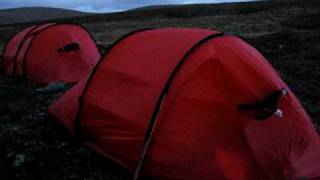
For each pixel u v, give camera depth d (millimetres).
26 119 3590
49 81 4902
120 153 2629
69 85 4789
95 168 2686
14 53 5383
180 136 2363
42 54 5027
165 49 2625
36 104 4082
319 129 3191
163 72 2514
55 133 3211
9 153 2879
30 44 5117
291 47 7668
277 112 2420
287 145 2385
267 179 2248
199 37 2600
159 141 2408
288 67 5848
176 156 2355
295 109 2580
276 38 9055
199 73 2426
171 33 2748
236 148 2283
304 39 8539
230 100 2365
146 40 2791
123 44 2869
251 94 2383
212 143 2305
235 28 12812
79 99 2920
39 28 5422
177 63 2482
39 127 3361
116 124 2650
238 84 2395
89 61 5070
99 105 2766
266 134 2336
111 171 2654
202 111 2365
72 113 3092
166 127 2396
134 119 2533
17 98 4332
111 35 13359
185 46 2557
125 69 2719
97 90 2826
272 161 2283
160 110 2418
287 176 2273
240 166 2250
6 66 5535
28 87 4809
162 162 2395
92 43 5309
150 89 2520
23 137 3172
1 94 4469
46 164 2736
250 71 2459
